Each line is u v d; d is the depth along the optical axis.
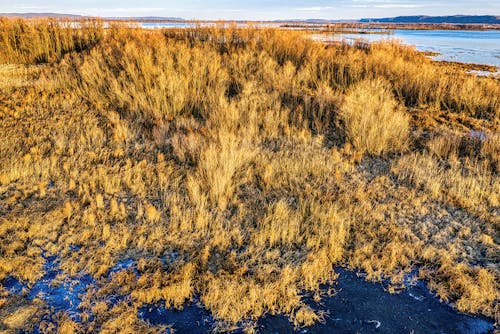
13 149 5.64
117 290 3.23
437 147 6.10
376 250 3.88
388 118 6.45
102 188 4.83
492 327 3.04
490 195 4.77
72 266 3.46
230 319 3.02
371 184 5.18
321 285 3.46
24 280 3.32
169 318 3.03
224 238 3.89
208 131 6.40
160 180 5.01
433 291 3.40
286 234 3.99
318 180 5.20
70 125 6.65
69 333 2.80
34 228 3.91
